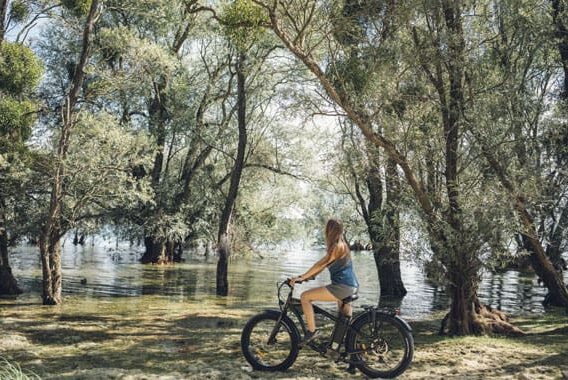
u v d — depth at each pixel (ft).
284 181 121.29
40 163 57.52
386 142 39.42
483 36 41.81
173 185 109.91
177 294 70.28
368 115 40.68
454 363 29.66
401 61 40.63
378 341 26.45
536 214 43.24
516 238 42.52
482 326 39.75
